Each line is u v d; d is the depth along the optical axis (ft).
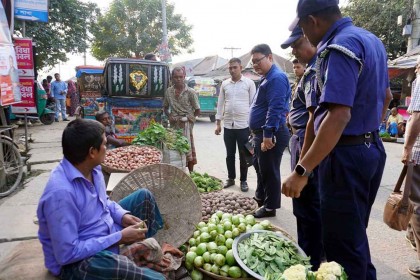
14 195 16.87
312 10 6.70
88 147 6.75
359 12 51.42
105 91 18.84
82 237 6.83
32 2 25.70
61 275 6.68
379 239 12.47
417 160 9.82
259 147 14.05
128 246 7.60
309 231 10.07
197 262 8.95
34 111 24.44
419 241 10.08
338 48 6.12
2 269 7.09
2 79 16.99
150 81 18.52
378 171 6.99
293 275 6.54
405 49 50.47
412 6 41.73
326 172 6.79
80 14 47.67
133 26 80.33
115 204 8.23
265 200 14.39
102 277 6.55
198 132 42.50
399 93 46.75
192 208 10.34
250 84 17.83
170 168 10.41
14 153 17.40
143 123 19.42
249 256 8.66
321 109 6.82
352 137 6.54
